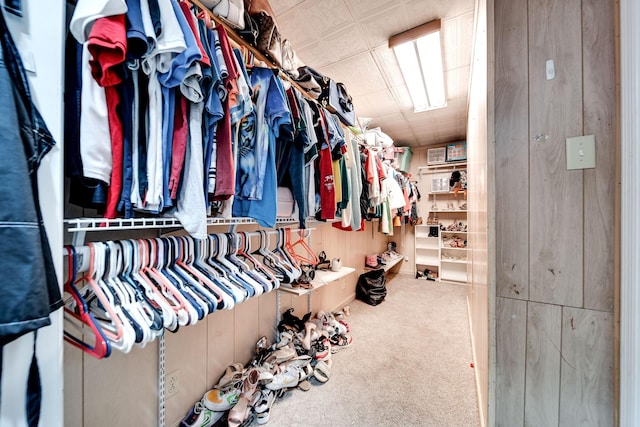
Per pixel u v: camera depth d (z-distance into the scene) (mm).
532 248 1032
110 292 720
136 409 1067
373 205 2449
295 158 1290
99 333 610
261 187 1036
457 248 4238
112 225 753
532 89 1031
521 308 1052
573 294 960
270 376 1460
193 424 1210
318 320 2318
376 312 2939
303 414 1410
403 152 4316
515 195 1065
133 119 664
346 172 1750
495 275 1103
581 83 949
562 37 981
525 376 1039
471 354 2041
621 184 841
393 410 1450
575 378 954
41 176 506
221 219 990
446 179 4406
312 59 2094
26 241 432
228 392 1336
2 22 450
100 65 557
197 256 1011
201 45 724
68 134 602
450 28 1765
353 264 3412
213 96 777
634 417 757
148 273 851
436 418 1400
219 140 853
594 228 929
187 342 1287
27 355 490
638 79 750
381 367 1859
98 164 604
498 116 1098
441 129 3764
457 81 2428
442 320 2709
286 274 1290
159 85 681
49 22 524
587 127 939
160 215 809
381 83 2453
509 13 1078
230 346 1549
